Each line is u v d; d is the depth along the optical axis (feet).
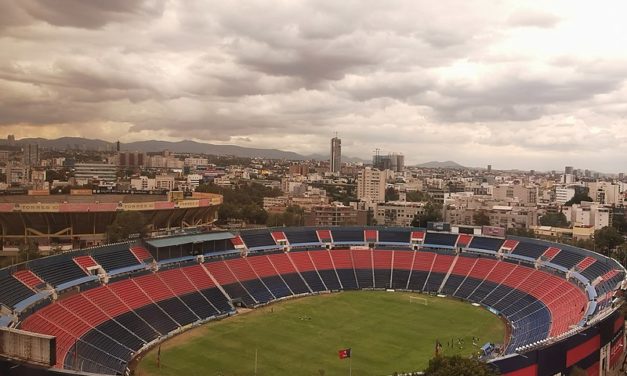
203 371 351.05
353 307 521.24
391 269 625.41
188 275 514.68
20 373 223.30
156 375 342.44
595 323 330.95
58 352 338.13
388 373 355.36
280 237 646.74
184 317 452.76
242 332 435.53
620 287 392.47
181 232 620.49
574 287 488.44
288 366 364.38
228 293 517.55
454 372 241.14
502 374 278.26
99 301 421.18
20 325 345.72
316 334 435.53
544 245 596.70
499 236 642.22
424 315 498.69
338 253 645.51
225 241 591.78
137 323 418.10
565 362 306.55
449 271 609.01
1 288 372.58
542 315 464.24
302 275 593.83
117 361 358.02
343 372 355.77
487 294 552.00
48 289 402.93
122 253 495.82
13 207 649.61
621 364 374.84
